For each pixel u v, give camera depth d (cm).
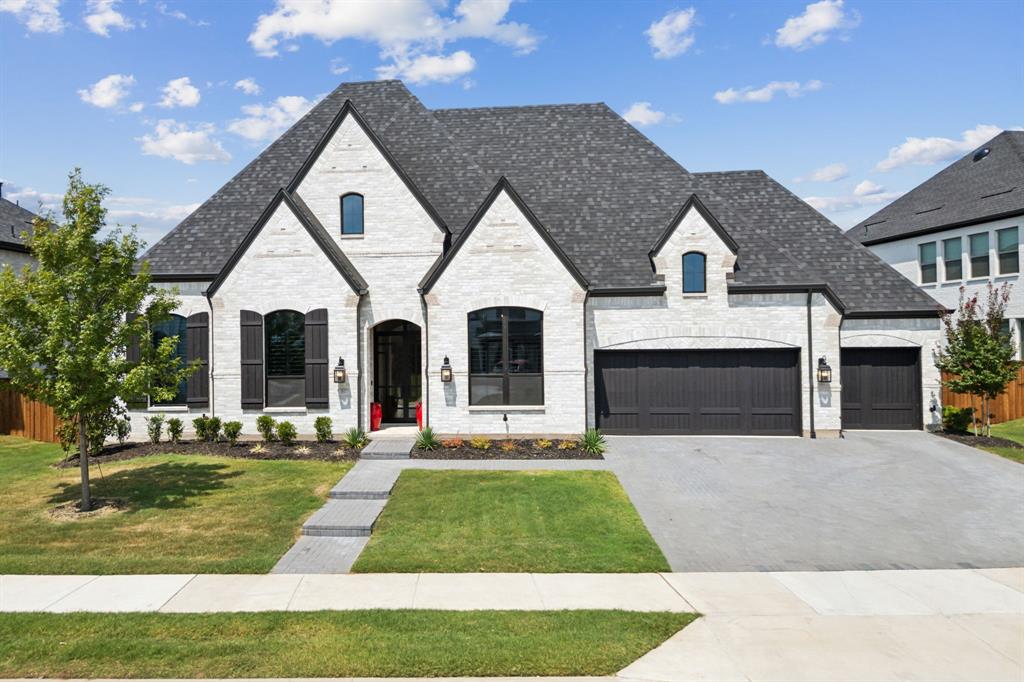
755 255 1969
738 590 843
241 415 1798
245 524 1107
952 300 3002
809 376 1881
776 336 1892
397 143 2152
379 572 898
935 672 629
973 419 1934
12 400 2058
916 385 2009
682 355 1927
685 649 670
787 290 1886
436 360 1783
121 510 1185
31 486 1367
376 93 2273
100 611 756
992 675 623
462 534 1056
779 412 1916
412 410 2019
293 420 1786
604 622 733
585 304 1788
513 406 1780
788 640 696
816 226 2186
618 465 1534
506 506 1201
